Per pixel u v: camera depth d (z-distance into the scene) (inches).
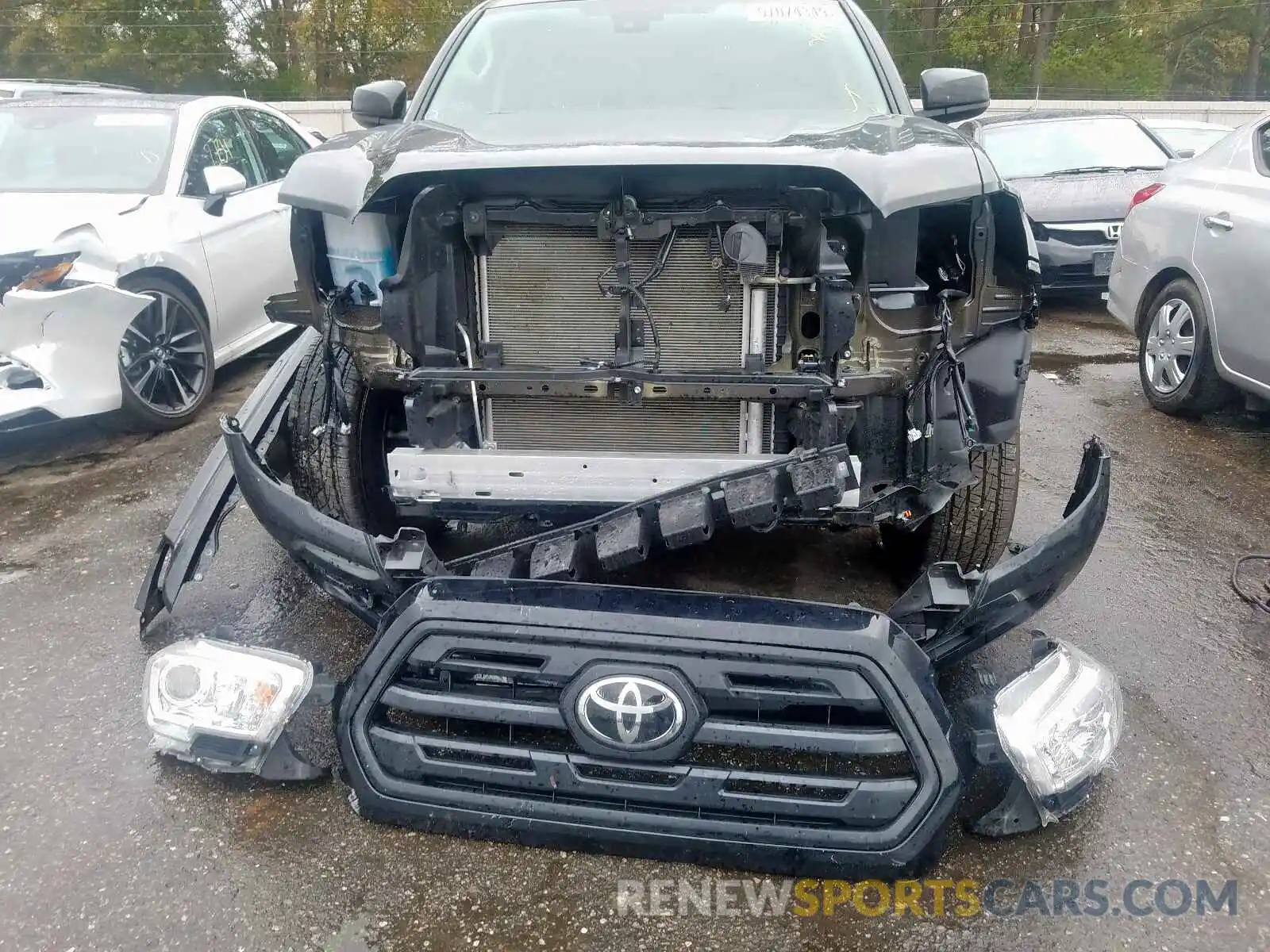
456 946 76.2
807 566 136.3
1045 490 171.5
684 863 84.0
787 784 79.4
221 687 86.7
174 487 171.9
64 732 102.2
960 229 100.3
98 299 172.2
